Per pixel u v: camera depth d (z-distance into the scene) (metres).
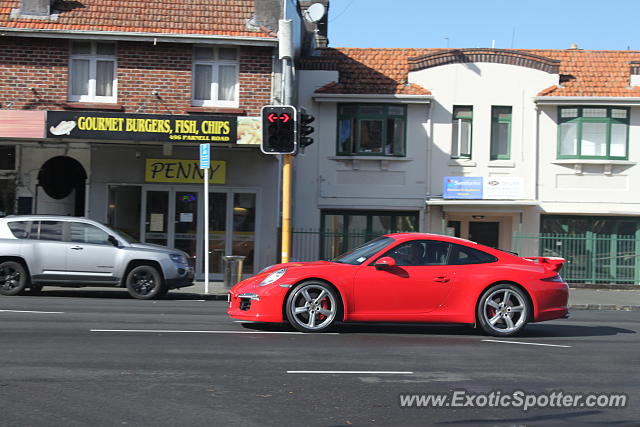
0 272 14.70
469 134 23.92
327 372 7.21
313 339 9.34
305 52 25.67
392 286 9.88
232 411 5.65
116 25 19.70
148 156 20.28
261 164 20.50
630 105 23.33
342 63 24.42
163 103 19.91
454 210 23.52
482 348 9.03
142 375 6.87
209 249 20.44
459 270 10.08
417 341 9.48
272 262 20.50
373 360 7.93
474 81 23.91
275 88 20.22
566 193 23.73
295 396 6.19
